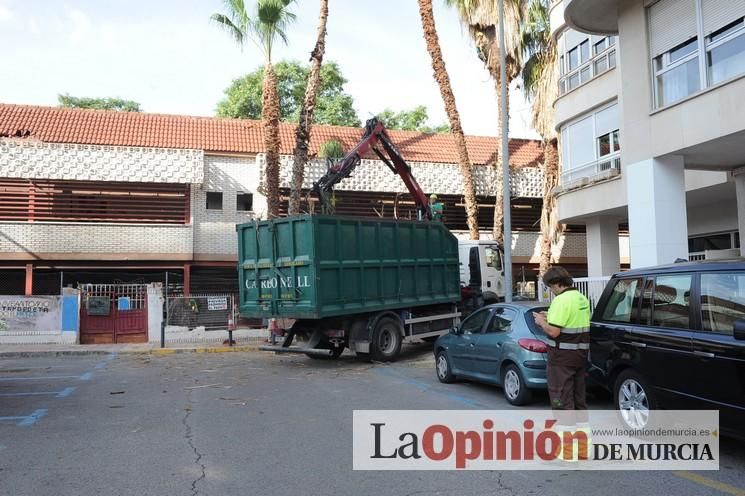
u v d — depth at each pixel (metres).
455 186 24.09
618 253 17.75
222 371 12.46
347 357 14.77
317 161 22.59
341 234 12.77
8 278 21.23
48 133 21.67
